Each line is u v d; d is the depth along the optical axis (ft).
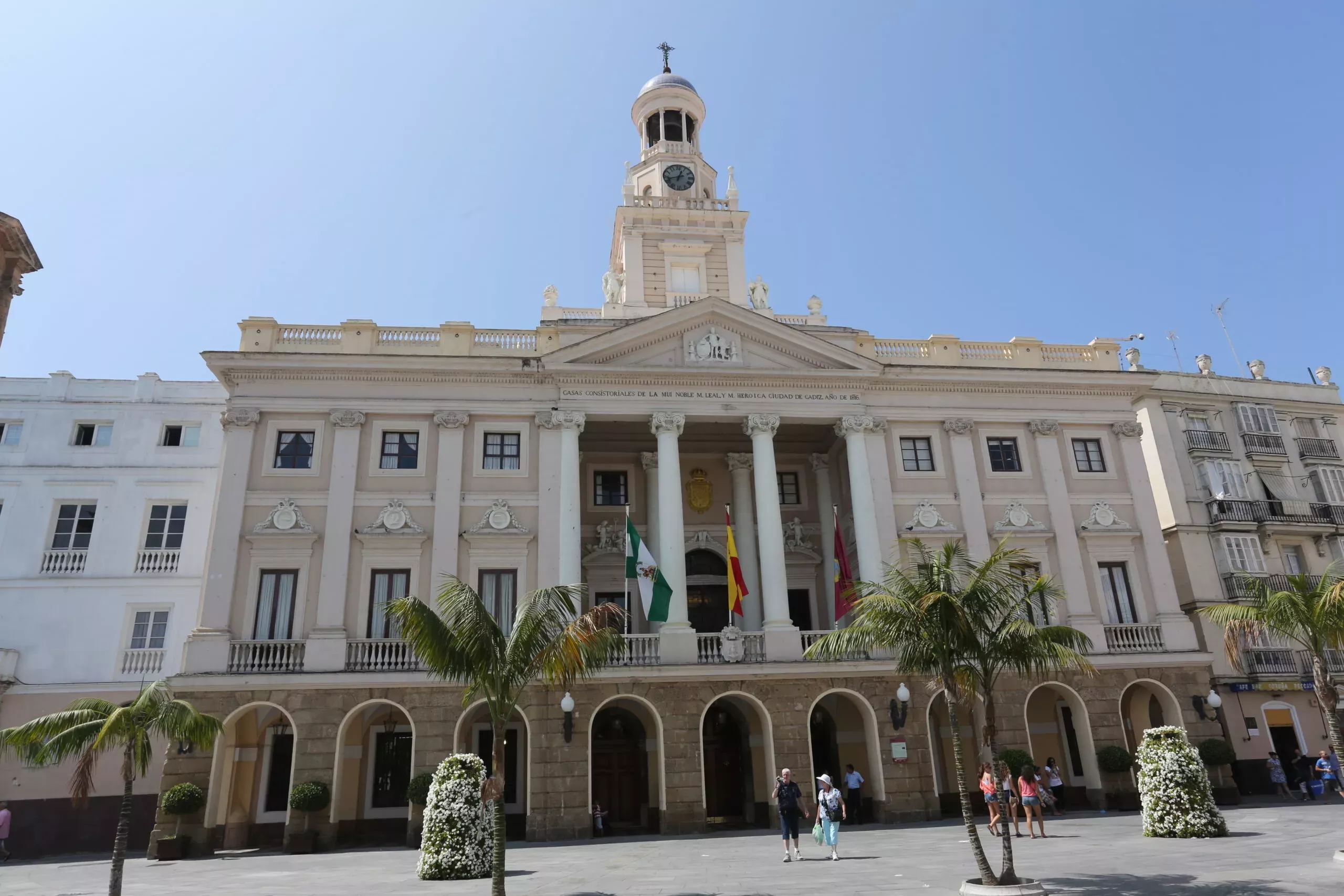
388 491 93.76
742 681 89.86
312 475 93.15
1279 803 91.76
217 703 83.25
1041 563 100.58
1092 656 95.30
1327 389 128.98
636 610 103.55
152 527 103.09
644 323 100.32
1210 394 120.98
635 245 121.29
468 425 97.19
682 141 136.05
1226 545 111.14
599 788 95.76
